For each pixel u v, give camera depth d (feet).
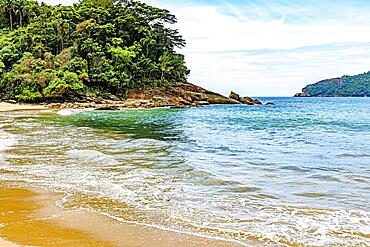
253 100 327.06
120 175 39.81
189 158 51.26
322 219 26.12
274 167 45.29
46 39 250.98
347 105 325.42
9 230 23.58
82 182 36.45
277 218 26.37
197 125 111.75
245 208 28.78
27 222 25.17
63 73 222.48
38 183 35.91
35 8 301.43
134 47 264.31
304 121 131.23
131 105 217.15
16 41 250.37
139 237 22.61
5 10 285.84
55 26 254.27
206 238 22.49
